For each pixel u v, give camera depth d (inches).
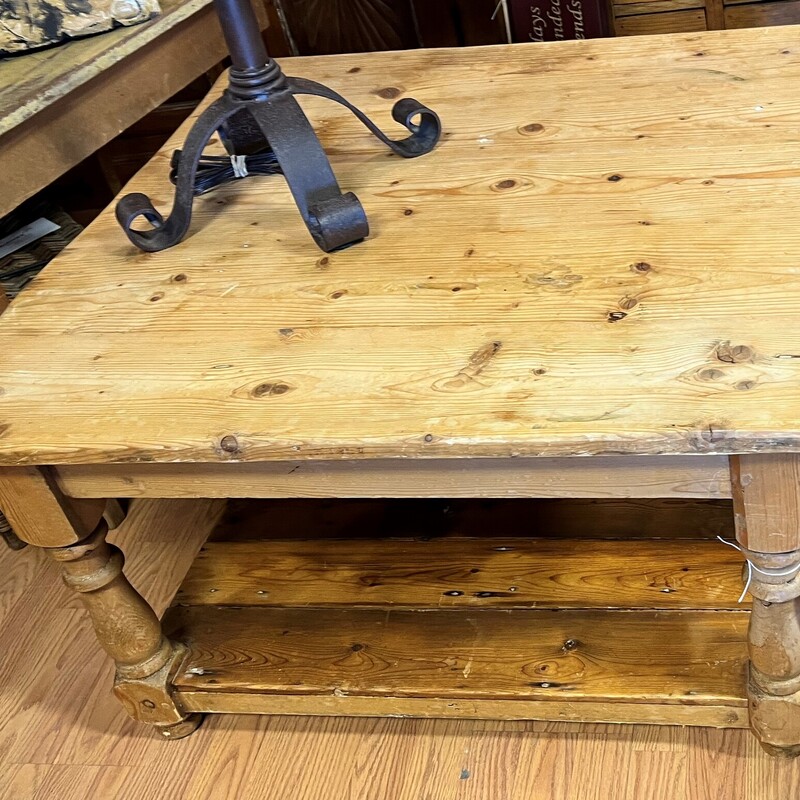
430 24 87.4
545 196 44.9
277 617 50.4
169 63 65.6
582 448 32.0
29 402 38.8
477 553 51.8
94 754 51.0
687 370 33.4
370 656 47.4
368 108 56.2
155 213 47.6
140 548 62.7
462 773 46.9
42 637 58.0
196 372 38.6
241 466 38.4
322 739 49.5
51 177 58.2
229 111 46.2
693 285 37.3
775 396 31.5
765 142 45.1
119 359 40.3
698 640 45.0
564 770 46.1
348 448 33.9
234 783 48.3
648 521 51.8
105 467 39.8
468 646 46.9
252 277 44.1
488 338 37.0
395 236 44.6
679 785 44.5
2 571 63.2
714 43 55.1
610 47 57.4
